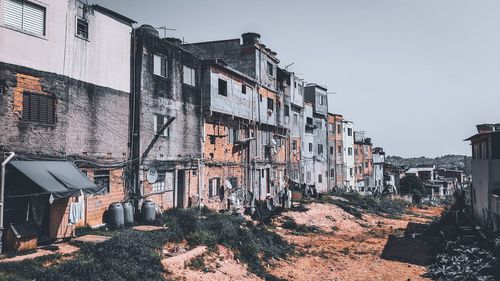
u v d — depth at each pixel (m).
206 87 25.84
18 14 14.17
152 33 21.52
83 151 16.70
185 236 17.20
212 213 23.80
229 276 14.92
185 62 24.00
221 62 27.44
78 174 15.10
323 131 53.78
